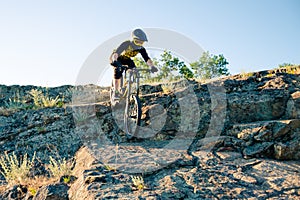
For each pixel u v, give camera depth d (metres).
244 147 5.85
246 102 6.97
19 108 8.27
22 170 5.64
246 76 8.55
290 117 6.59
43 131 7.21
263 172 4.98
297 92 6.89
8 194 5.02
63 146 6.77
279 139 5.78
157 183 4.66
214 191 4.39
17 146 6.77
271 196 4.27
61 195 4.56
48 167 5.88
